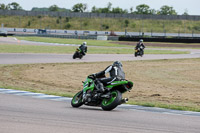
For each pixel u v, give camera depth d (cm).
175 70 7081
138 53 10225
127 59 9219
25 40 17812
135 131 1848
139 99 3575
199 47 17850
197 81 5491
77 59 8569
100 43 17950
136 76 5881
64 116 2247
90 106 2877
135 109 2759
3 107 2541
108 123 2055
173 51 13700
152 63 8400
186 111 2759
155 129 1931
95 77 2672
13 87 3953
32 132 1725
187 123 2183
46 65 6925
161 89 4484
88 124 1995
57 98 3275
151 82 5184
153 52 12612
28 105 2714
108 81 2620
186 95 4031
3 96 3234
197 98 3825
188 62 9062
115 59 9019
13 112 2330
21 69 6116
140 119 2259
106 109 2578
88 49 12862
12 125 1880
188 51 14162
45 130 1786
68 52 10712
